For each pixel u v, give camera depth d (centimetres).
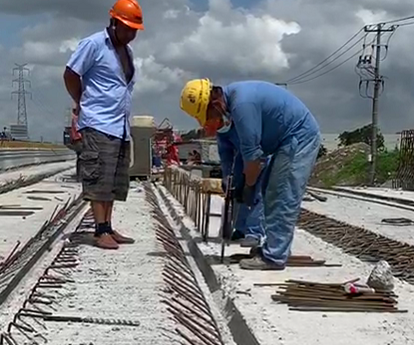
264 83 444
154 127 1580
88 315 370
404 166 1806
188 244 612
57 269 480
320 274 447
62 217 751
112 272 476
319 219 800
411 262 510
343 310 352
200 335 340
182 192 932
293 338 303
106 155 562
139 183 1530
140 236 638
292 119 438
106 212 578
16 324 348
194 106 448
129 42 567
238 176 489
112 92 562
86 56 552
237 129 435
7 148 2792
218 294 415
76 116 588
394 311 351
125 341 328
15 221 702
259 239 530
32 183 1404
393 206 1102
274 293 388
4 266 453
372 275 393
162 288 434
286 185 443
